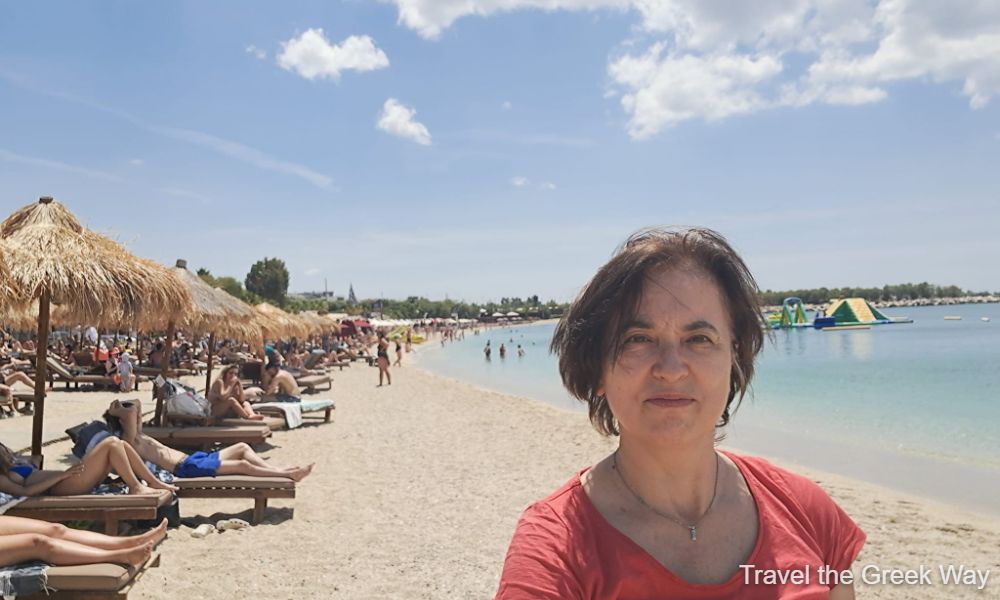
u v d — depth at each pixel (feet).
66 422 39.88
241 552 19.31
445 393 76.54
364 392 75.97
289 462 33.55
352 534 21.52
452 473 31.42
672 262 4.30
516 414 56.39
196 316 38.45
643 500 4.22
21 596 13.02
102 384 61.46
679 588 3.92
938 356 125.18
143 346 102.89
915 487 32.04
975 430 48.52
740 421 54.34
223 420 35.01
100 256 23.39
